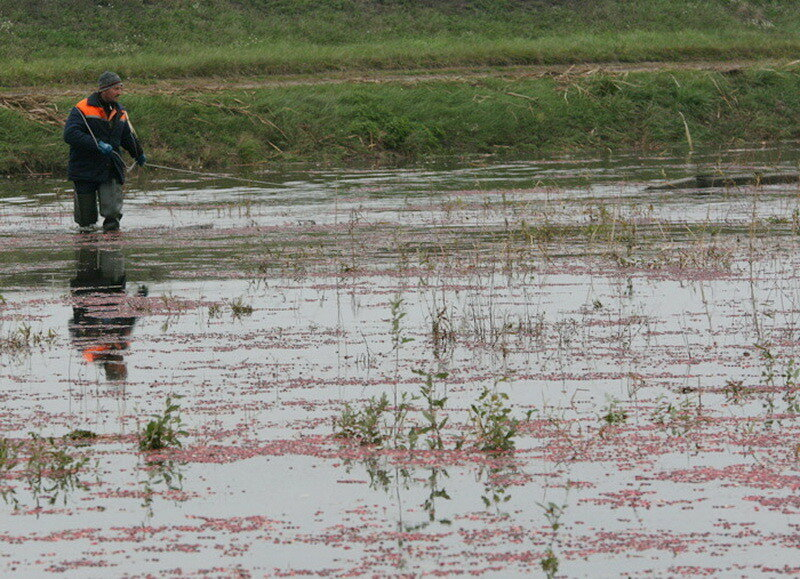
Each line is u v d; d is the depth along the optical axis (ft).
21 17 423.64
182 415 82.28
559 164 295.48
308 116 319.68
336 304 122.83
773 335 106.83
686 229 176.86
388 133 321.32
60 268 147.23
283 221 194.49
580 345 103.40
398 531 60.95
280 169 291.17
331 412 82.99
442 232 178.19
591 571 55.77
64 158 277.64
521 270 143.13
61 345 104.12
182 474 70.23
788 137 368.89
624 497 65.82
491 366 96.43
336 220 191.31
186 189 245.65
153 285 134.82
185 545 59.21
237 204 217.97
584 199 217.77
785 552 57.93
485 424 77.82
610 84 367.45
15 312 119.03
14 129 281.95
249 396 87.35
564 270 143.13
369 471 70.74
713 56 448.24
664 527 61.36
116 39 419.95
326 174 276.82
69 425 80.07
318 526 61.67
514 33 483.51
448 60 405.39
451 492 66.90
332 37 453.58
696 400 85.87
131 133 184.24
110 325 112.47
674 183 234.99
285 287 133.28
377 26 471.21
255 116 314.76
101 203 182.09
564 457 73.05
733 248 157.38
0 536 60.54
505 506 64.54
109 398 86.84
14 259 154.92
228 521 62.44
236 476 69.82
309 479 69.15
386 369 95.45
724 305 120.88
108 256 157.48
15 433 78.43
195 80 352.90
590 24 503.61
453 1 509.35
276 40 441.27
